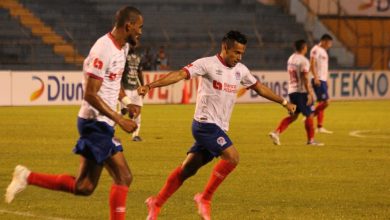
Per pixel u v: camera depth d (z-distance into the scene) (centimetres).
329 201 2591
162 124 5478
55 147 4059
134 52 4212
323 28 9944
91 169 1870
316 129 5297
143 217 2281
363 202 2580
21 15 8831
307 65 4222
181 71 2195
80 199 2544
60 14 9056
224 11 9881
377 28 10012
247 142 4422
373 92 8894
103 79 1830
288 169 3347
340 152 4012
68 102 7262
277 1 10219
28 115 6094
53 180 1891
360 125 5703
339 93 8600
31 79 7100
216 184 2188
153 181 2967
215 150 2186
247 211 2395
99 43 1828
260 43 9538
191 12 9712
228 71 2225
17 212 2314
